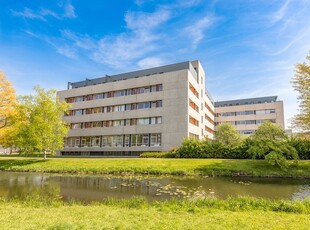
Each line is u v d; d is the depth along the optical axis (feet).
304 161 80.64
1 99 110.42
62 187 54.44
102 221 22.95
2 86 110.42
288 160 81.41
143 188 52.49
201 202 32.96
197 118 156.56
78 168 85.87
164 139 136.05
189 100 138.00
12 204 34.60
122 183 59.57
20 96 108.27
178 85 137.08
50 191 49.75
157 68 163.12
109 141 157.28
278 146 81.51
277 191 48.93
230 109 266.98
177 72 138.51
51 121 109.19
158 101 143.13
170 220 23.47
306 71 85.15
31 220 23.45
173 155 111.24
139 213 26.94
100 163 91.61
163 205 32.17
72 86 197.26
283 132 104.32
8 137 112.98
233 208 29.81
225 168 76.79
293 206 29.17
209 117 222.28
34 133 102.32
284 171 72.95
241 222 22.58
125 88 154.30
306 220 23.44
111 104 157.89
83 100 173.58
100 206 32.60
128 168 81.66
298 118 89.66
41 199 40.93
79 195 45.55
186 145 109.70
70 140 173.78
